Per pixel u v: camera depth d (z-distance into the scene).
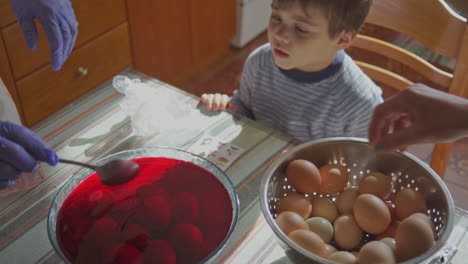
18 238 0.71
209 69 2.48
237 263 0.67
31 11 0.86
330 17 0.91
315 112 1.11
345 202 0.74
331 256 0.65
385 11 1.10
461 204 1.67
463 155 1.87
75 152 0.86
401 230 0.64
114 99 1.00
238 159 0.84
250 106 1.25
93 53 1.85
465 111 0.65
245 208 0.75
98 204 0.68
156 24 2.07
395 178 0.76
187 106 0.95
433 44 1.06
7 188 0.78
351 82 1.07
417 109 0.69
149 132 0.91
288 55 0.97
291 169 0.73
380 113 0.73
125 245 0.62
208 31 2.38
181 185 0.72
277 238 0.61
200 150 0.86
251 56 1.18
